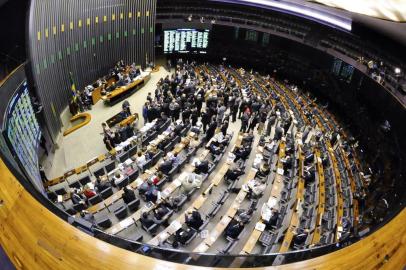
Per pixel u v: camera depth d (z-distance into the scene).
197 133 15.40
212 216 11.27
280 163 13.59
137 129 16.91
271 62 23.50
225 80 20.42
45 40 15.42
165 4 22.77
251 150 15.32
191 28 22.48
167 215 11.16
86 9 18.08
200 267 4.27
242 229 10.90
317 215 11.42
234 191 13.10
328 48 20.73
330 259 4.88
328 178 13.76
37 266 3.95
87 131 16.73
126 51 21.55
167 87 17.53
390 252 5.32
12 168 5.30
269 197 12.55
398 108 15.36
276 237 10.63
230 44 23.89
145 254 4.47
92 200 11.77
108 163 14.41
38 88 14.58
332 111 21.02
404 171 12.97
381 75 17.22
